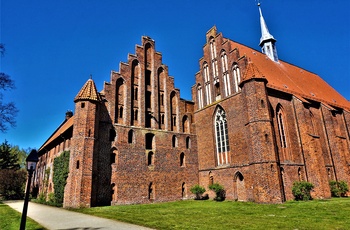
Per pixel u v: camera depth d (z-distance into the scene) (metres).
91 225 14.15
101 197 25.41
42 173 42.47
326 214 16.41
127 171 27.91
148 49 34.62
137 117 30.86
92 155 25.16
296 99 31.45
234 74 31.22
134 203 27.36
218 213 18.50
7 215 19.66
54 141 36.72
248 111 27.19
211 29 36.03
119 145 28.16
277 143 28.30
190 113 36.34
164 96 34.28
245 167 27.33
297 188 26.22
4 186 51.53
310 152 29.23
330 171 33.81
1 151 62.38
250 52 37.94
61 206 26.38
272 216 16.30
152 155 30.72
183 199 31.77
